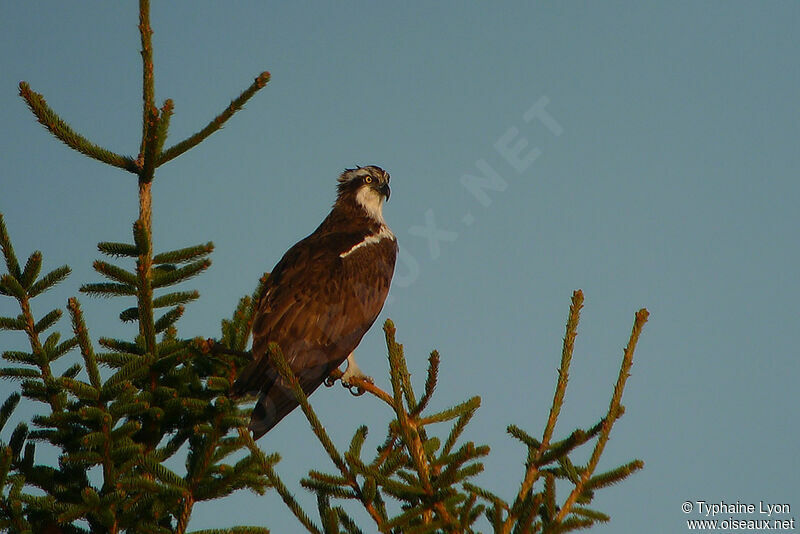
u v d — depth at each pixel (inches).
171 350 478.3
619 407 358.3
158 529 410.3
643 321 359.9
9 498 416.2
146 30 504.4
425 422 405.4
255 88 503.5
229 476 392.2
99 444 418.0
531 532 346.6
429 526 344.8
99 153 493.7
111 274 469.1
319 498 358.0
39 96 485.7
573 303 370.9
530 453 366.0
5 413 457.4
